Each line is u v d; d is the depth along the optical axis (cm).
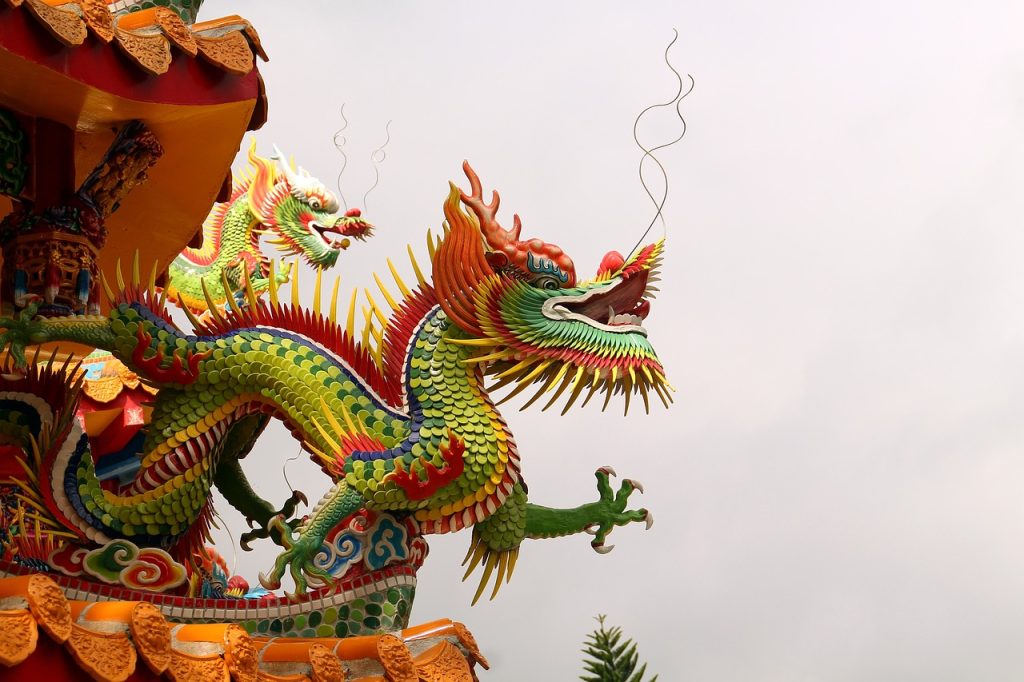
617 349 712
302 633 642
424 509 674
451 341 696
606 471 750
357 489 655
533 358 704
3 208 926
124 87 701
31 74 701
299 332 695
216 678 551
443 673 650
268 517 760
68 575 621
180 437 667
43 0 694
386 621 652
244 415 684
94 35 686
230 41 761
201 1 826
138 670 525
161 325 669
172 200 889
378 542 663
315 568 642
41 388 672
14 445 673
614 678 618
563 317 714
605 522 740
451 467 671
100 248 767
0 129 737
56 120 756
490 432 689
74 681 502
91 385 993
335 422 668
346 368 686
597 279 743
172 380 669
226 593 884
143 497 658
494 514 713
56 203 745
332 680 600
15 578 507
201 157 839
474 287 706
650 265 743
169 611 626
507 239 721
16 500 733
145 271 966
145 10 731
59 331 643
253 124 810
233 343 680
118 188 767
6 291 735
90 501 646
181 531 670
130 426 988
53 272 730
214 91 749
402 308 713
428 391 688
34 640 483
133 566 630
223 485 759
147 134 766
